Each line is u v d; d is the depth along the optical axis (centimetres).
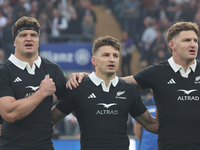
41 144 790
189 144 821
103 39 831
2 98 779
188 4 2952
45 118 809
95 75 845
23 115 763
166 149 841
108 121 813
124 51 2650
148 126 904
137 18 2878
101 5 3438
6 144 789
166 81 858
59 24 2736
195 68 862
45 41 2703
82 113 827
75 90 838
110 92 832
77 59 2356
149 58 2691
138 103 862
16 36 812
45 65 845
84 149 816
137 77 896
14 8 2786
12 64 814
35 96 769
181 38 844
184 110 829
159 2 2983
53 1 2884
